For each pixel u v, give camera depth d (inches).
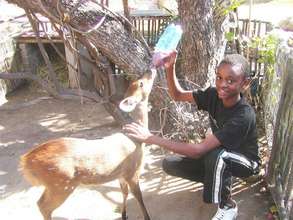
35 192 147.9
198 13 163.0
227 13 174.2
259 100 191.3
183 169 129.9
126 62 168.6
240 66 106.1
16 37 248.2
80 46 225.9
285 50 143.5
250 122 112.3
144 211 127.4
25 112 220.7
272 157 133.8
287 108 121.3
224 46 181.5
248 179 147.2
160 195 143.0
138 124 118.0
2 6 343.6
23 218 133.3
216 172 113.8
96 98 173.6
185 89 175.3
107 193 145.3
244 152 117.6
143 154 123.3
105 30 162.2
